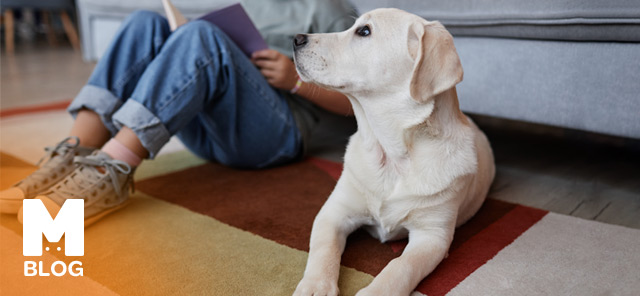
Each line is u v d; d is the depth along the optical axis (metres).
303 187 1.50
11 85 3.35
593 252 1.08
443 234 1.04
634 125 1.34
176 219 1.26
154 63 1.28
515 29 1.51
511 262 1.04
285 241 1.13
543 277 0.97
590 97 1.40
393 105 1.03
